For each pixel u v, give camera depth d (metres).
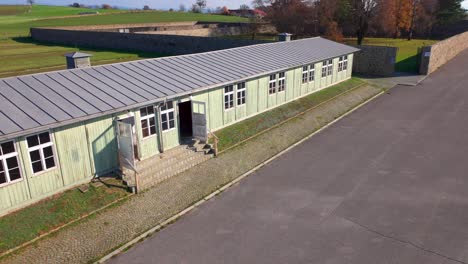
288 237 12.11
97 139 14.50
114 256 11.31
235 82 20.36
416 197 14.34
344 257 11.14
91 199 13.62
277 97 24.86
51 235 11.86
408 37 67.25
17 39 70.44
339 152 18.84
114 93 15.82
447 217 12.98
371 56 37.75
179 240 12.06
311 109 25.61
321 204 14.02
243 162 17.70
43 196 13.21
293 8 60.00
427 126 22.31
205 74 20.22
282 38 34.62
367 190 14.97
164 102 16.50
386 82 34.41
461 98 28.27
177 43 48.38
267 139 20.30
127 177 14.91
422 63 36.88
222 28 71.06
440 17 69.81
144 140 16.31
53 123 12.67
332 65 31.05
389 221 12.84
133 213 13.32
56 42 65.62
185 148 17.77
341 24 62.19
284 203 14.16
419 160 17.61
